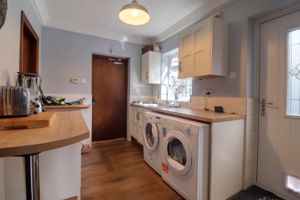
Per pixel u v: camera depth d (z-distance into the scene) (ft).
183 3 7.49
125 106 12.76
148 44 12.46
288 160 5.40
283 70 5.54
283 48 5.53
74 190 3.91
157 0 7.27
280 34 5.60
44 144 1.81
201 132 4.90
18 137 2.00
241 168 5.89
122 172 7.16
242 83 6.21
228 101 6.61
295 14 5.23
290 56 5.41
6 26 4.36
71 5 7.88
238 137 5.75
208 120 5.06
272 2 5.39
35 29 7.89
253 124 6.18
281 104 5.59
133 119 11.49
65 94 10.13
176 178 5.73
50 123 2.73
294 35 5.32
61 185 3.76
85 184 6.19
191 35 7.21
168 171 6.15
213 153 5.05
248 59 6.12
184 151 5.57
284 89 5.52
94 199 5.33
